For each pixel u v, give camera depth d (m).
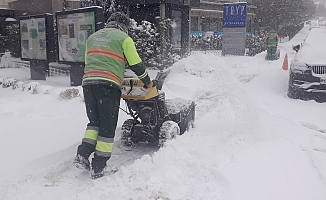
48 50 12.12
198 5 16.23
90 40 4.38
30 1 23.42
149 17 14.90
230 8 22.55
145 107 4.98
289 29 42.97
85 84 4.18
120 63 4.20
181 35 15.88
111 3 13.36
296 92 8.89
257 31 35.72
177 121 5.34
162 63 14.02
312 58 8.95
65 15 10.45
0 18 25.06
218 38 27.53
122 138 5.31
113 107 4.18
